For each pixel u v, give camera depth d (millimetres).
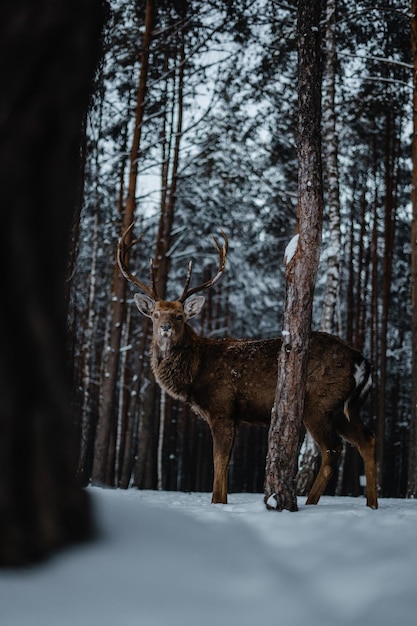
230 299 28672
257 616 1688
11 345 1794
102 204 19484
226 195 21953
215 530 2529
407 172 22234
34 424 1838
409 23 14617
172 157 17250
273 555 2322
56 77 1888
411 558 2350
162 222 18828
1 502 1760
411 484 11648
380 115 18406
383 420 20719
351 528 2939
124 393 27266
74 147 2006
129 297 23422
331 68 13906
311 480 11070
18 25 1811
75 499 2008
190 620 1617
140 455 18781
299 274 5539
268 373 7137
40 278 1862
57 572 1783
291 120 16344
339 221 13344
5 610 1549
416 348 12141
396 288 27203
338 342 6809
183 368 7207
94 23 2127
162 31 16016
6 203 1787
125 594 1718
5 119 1795
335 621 1706
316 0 5832
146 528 2285
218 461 7027
